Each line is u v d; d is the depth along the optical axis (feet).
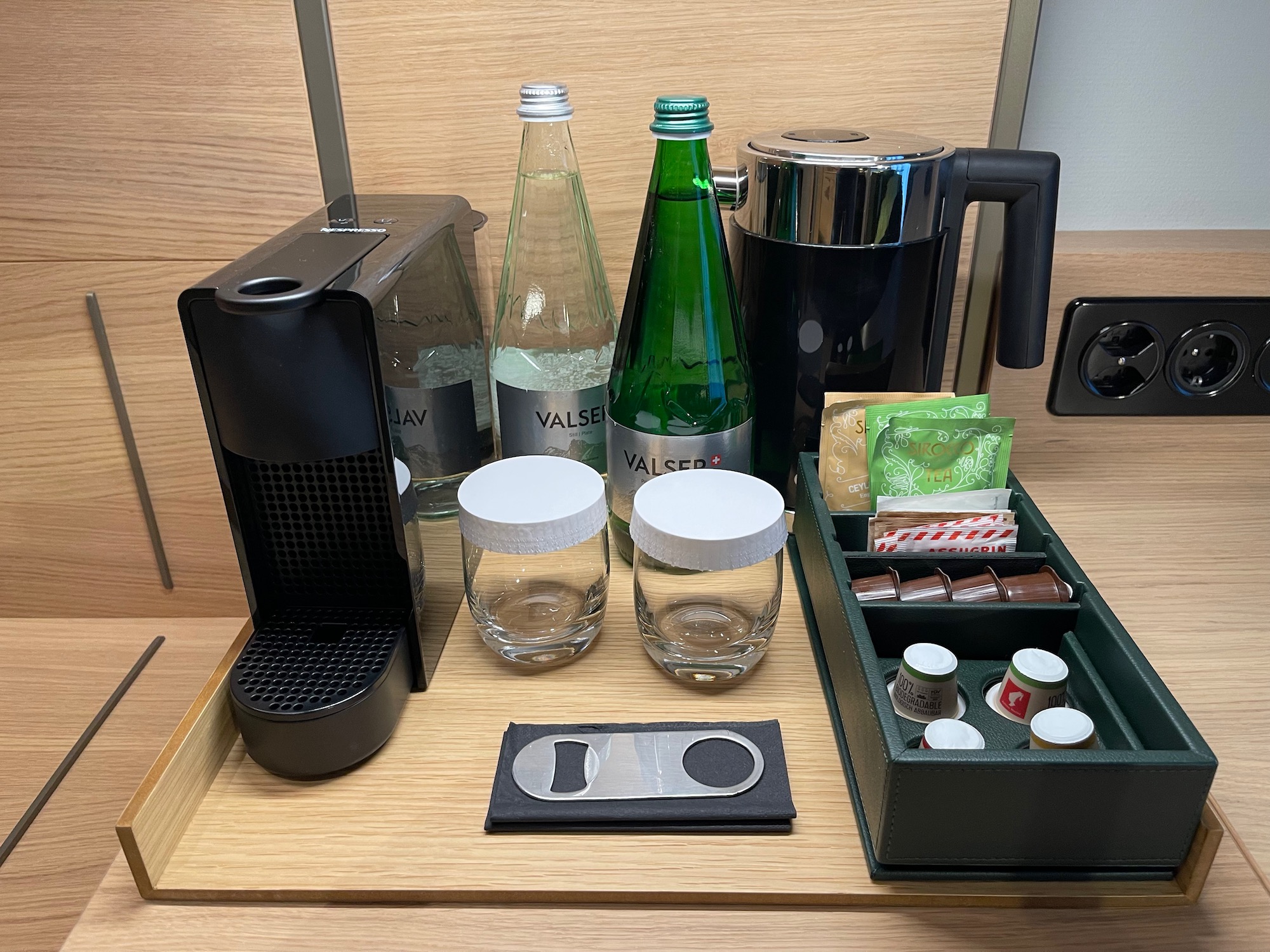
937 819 1.41
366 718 1.66
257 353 1.47
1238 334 2.51
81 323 2.62
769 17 2.23
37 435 2.81
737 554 1.68
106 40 2.23
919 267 2.06
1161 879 1.50
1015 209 2.08
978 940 1.45
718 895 1.49
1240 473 2.72
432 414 2.17
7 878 2.62
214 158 2.38
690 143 1.91
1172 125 2.55
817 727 1.80
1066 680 1.71
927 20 2.23
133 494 2.93
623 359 2.12
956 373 2.67
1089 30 2.43
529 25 2.24
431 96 2.31
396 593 1.81
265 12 2.20
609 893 1.49
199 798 1.65
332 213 2.14
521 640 1.91
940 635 1.84
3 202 2.44
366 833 1.59
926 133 2.36
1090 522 2.52
